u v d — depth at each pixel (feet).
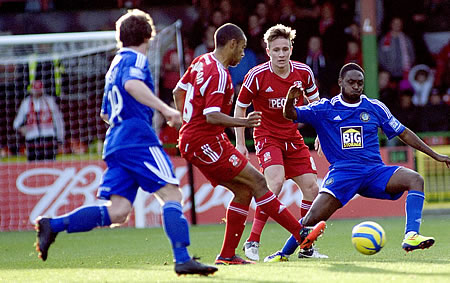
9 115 161.99
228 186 66.74
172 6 178.40
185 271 51.49
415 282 47.62
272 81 79.20
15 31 177.37
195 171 141.18
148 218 138.72
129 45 55.06
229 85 64.28
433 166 147.95
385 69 179.01
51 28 177.78
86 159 144.46
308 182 80.28
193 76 64.80
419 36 183.42
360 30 172.55
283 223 66.39
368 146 69.97
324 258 74.28
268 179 78.64
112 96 53.88
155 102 51.44
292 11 176.04
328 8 175.83
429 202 148.77
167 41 162.40
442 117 172.76
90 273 59.93
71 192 139.64
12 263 79.41
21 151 157.07
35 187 140.15
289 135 79.87
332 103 70.49
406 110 173.58
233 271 57.21
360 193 71.05
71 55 157.58
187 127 65.16
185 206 140.15
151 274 57.00
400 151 146.72
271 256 71.26
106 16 178.19
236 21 176.04
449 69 180.86
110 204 53.98
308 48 174.40
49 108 152.97
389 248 84.17
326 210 69.10
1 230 139.54
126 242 106.42
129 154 52.80
